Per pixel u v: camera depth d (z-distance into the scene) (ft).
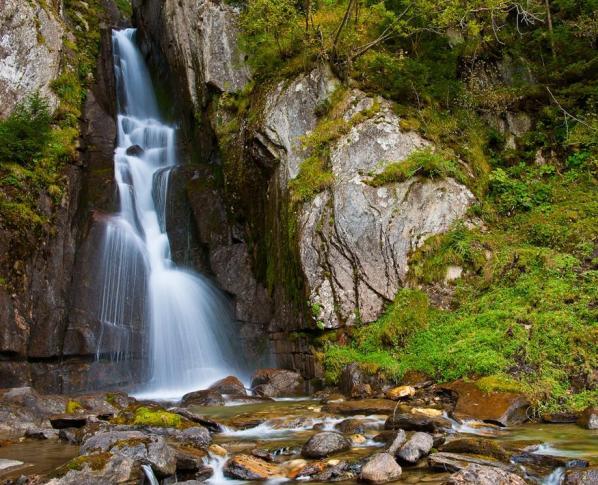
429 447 19.21
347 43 43.73
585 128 41.57
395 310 33.65
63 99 49.37
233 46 51.34
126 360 40.47
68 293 40.47
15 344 35.42
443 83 44.34
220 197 47.93
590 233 33.65
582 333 26.76
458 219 37.29
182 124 60.34
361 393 29.17
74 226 43.01
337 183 37.40
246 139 45.27
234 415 27.63
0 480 17.69
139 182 51.62
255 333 41.73
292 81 44.16
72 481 16.88
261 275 43.11
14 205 37.86
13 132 41.75
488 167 41.78
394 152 38.93
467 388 25.88
